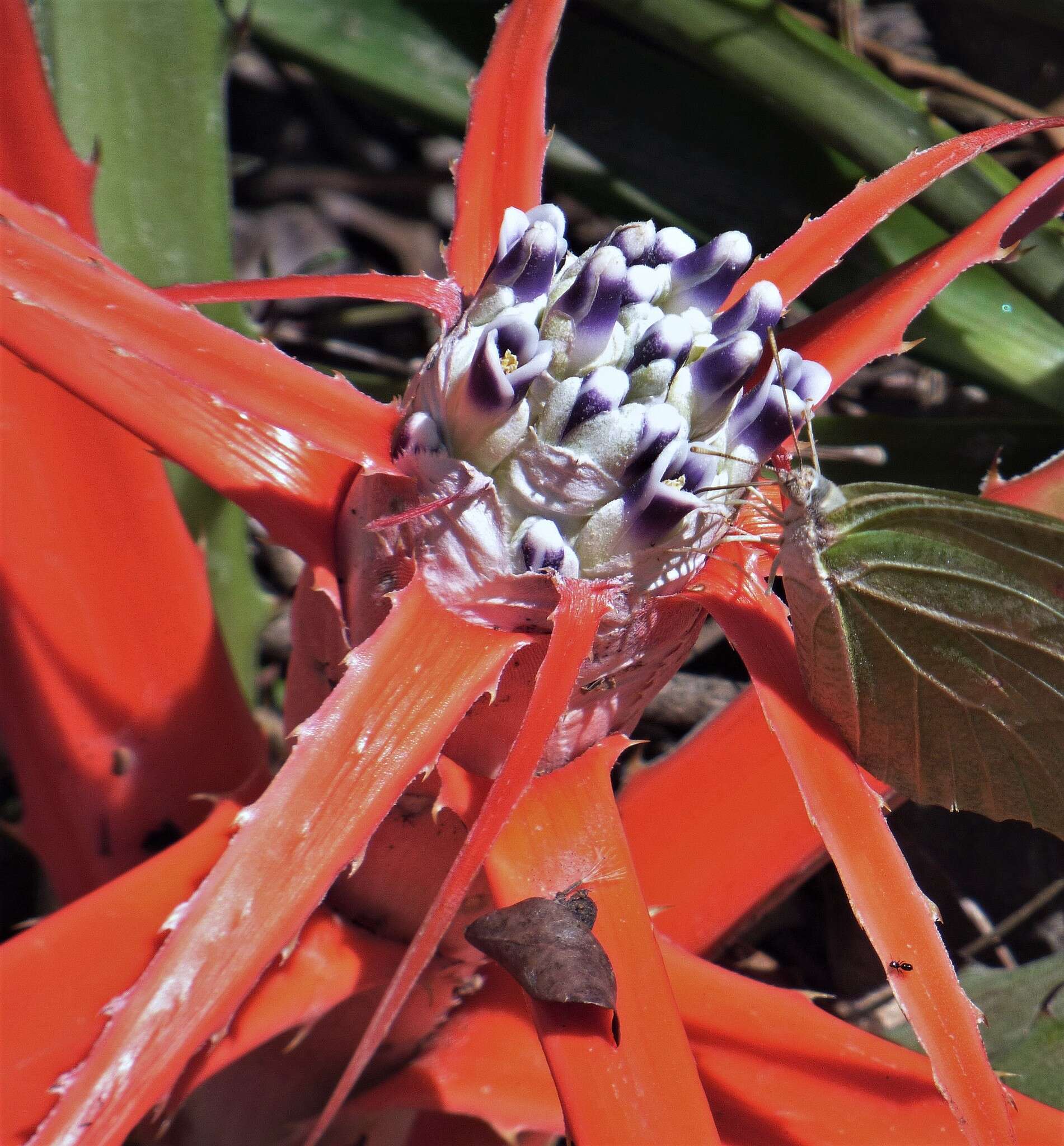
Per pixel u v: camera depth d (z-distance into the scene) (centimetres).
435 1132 63
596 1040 50
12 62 57
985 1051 50
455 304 54
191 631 63
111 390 53
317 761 49
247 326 68
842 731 58
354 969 58
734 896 62
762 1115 56
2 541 61
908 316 57
